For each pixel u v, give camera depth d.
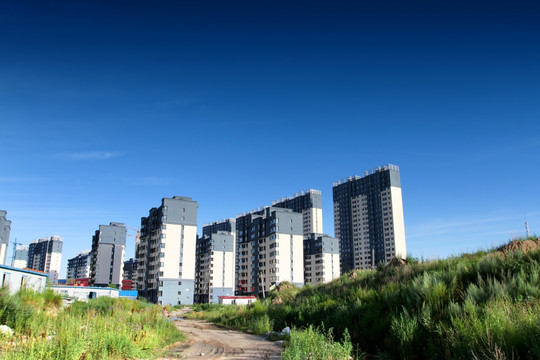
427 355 12.06
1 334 12.81
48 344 11.51
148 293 116.19
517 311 11.30
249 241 139.12
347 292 27.30
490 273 17.20
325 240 153.12
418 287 17.88
